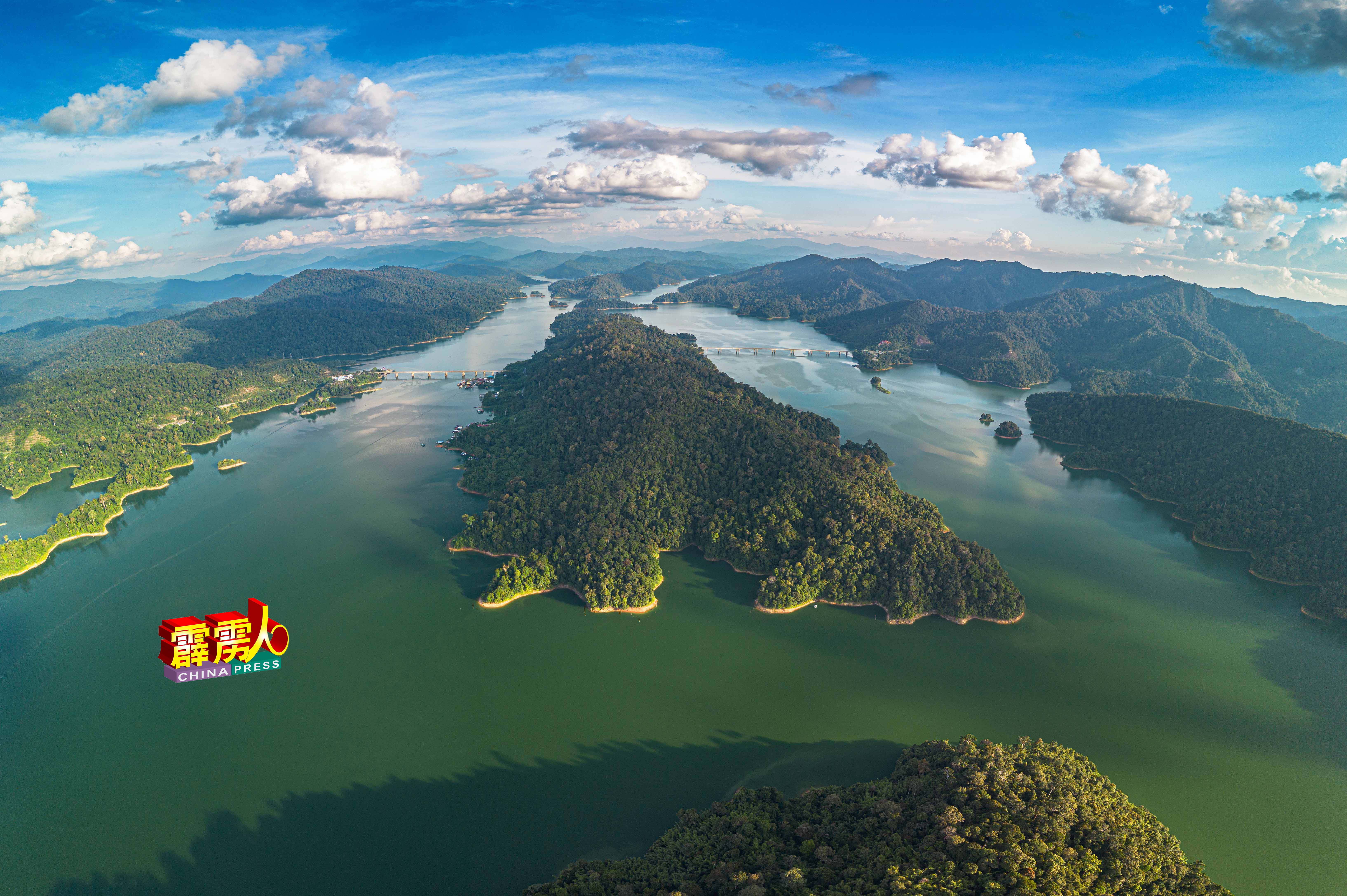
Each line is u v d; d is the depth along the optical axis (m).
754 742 167.12
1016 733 171.88
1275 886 131.50
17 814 149.50
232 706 181.12
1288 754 166.75
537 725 172.75
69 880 134.12
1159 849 116.38
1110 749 167.38
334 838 141.62
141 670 198.00
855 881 104.31
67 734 172.62
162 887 132.00
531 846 138.88
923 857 107.94
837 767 159.12
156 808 150.00
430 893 129.38
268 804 150.38
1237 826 145.62
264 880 132.75
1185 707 183.00
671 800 150.00
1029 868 101.62
